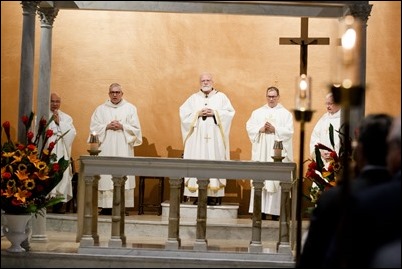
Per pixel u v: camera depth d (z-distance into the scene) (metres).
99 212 14.16
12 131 14.68
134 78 15.33
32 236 11.47
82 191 10.32
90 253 10.12
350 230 5.77
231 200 15.02
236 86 15.28
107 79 15.32
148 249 10.11
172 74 15.34
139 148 15.24
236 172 10.19
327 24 15.07
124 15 15.38
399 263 5.77
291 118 14.25
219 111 14.15
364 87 6.46
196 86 15.30
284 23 15.22
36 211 10.19
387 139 5.98
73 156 15.19
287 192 10.17
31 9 10.70
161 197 14.22
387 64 14.89
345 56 6.18
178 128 15.27
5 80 14.80
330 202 5.95
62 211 13.88
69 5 11.53
